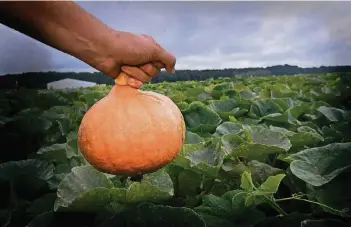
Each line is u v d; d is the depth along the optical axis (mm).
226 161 738
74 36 388
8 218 675
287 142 821
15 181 758
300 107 1383
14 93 2863
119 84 422
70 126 1403
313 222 577
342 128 984
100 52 394
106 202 585
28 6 369
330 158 657
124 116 405
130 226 562
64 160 952
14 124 1260
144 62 407
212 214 630
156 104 421
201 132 1168
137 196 583
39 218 601
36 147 1262
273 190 584
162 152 409
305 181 633
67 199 625
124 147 398
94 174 668
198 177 753
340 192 621
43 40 393
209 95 2051
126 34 402
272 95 1985
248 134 791
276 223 614
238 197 609
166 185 676
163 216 568
